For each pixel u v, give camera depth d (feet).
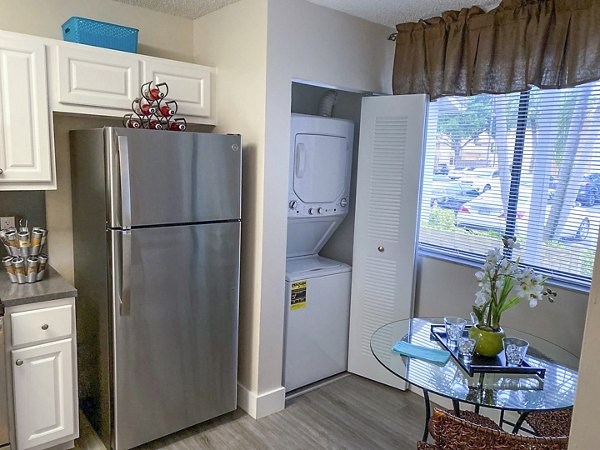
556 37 7.38
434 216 9.88
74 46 7.47
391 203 9.90
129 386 7.49
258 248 8.61
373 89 9.99
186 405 8.22
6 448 6.88
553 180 7.94
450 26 8.76
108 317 7.33
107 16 8.77
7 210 8.13
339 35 9.11
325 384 10.50
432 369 6.12
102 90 7.84
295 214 9.82
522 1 7.70
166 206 7.42
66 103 7.51
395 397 10.02
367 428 8.82
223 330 8.48
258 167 8.44
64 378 7.34
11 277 7.36
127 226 7.04
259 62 8.17
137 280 7.27
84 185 7.82
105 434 7.84
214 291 8.23
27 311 6.82
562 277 7.90
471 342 6.36
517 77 7.89
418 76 9.41
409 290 9.84
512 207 8.54
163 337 7.72
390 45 10.17
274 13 8.03
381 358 6.44
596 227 7.46
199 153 7.68
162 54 9.58
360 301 10.61
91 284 7.89
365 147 10.15
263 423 8.86
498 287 6.23
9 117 7.02
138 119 7.84
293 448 8.14
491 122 8.71
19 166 7.20
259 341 8.81
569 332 7.63
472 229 9.20
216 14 9.15
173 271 7.66
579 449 2.31
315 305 10.09
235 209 8.29
